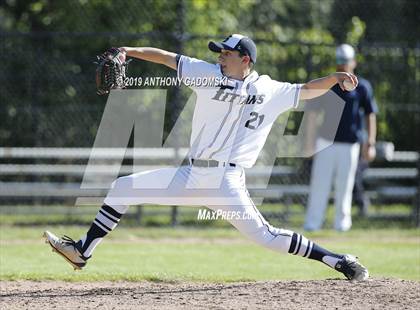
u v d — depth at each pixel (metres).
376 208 40.34
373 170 37.50
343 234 30.88
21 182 37.03
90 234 17.42
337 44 33.44
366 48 36.47
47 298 16.94
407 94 37.25
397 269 22.91
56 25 38.50
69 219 34.22
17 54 36.91
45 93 36.88
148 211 34.62
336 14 46.56
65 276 20.47
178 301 16.31
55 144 36.53
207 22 37.78
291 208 36.84
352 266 18.08
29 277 20.36
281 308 15.50
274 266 23.52
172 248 27.17
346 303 15.98
